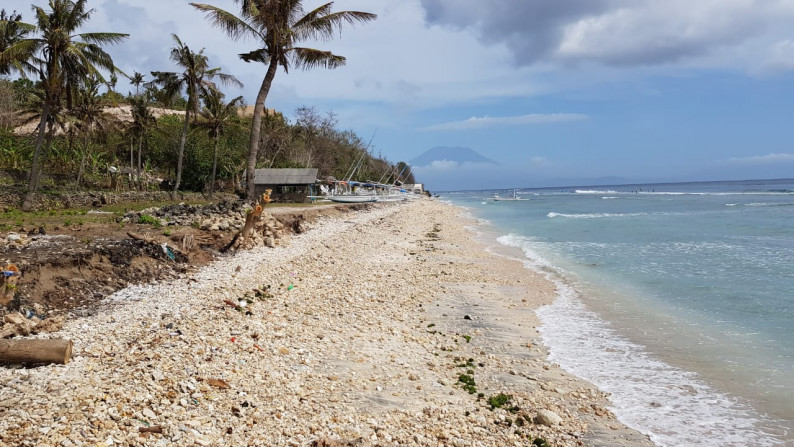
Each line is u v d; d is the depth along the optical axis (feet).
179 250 56.24
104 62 97.35
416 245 94.99
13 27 95.55
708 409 27.73
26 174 130.72
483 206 269.44
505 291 56.90
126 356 28.71
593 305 50.52
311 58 107.34
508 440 23.71
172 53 137.28
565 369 33.71
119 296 41.57
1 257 40.45
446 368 33.01
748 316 44.93
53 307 36.78
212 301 41.98
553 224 143.43
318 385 28.12
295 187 180.96
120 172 160.25
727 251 81.66
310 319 41.16
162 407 22.81
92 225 65.51
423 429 23.91
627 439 24.53
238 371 28.22
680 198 294.87
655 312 47.29
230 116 177.06
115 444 19.35
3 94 177.88
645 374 32.71
